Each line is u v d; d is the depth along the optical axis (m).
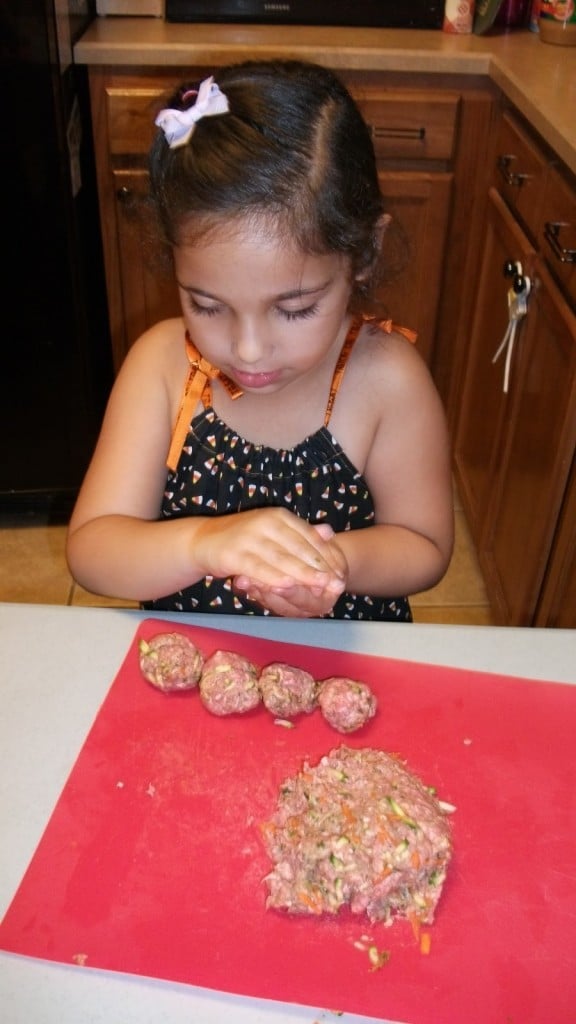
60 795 0.59
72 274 1.67
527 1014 0.48
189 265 0.70
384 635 0.73
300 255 0.69
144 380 0.92
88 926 0.52
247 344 0.71
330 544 0.73
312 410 0.91
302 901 0.53
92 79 1.73
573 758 0.63
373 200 0.79
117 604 1.78
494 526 1.70
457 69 1.73
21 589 1.80
